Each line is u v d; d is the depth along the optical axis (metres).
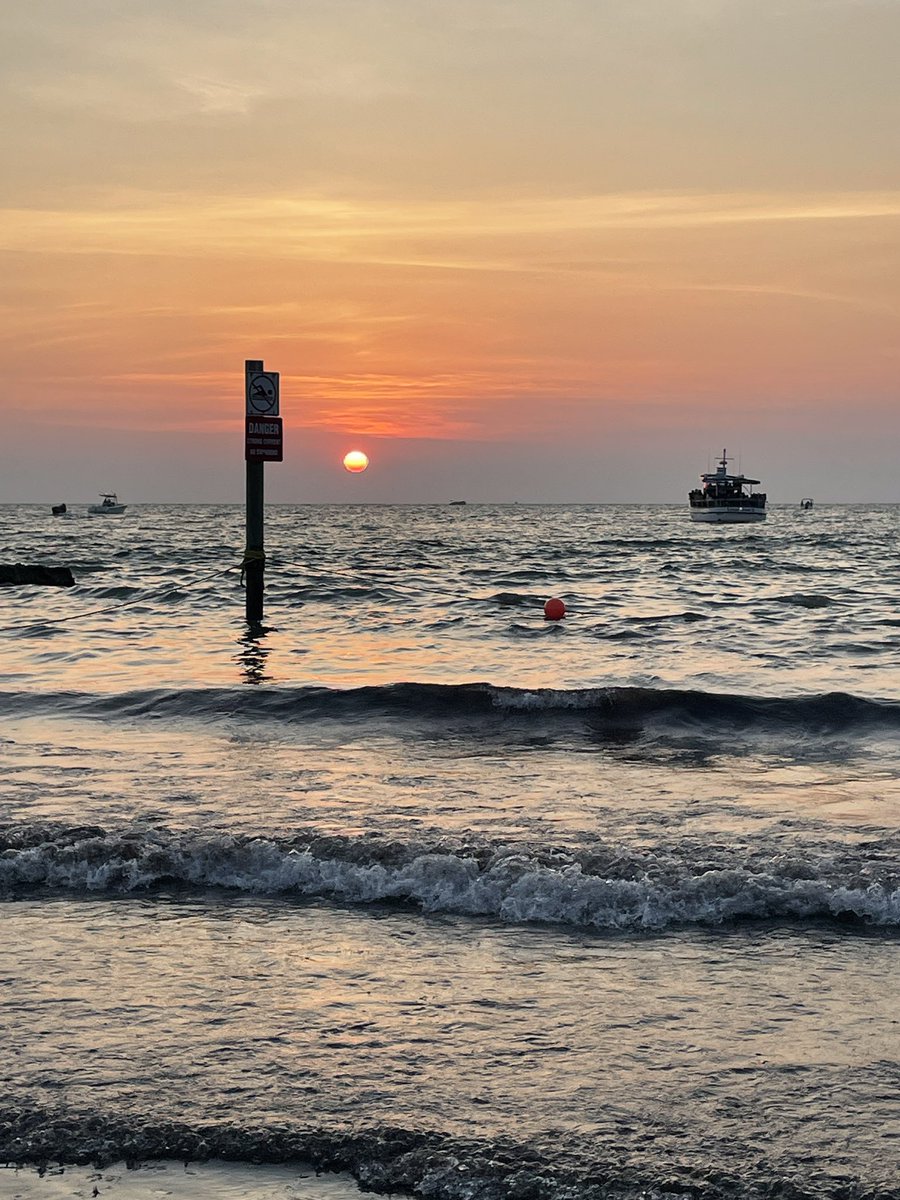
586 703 14.03
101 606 29.34
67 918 6.87
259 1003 5.64
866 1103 4.62
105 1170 4.28
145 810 9.15
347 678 17.34
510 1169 4.21
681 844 8.11
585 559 59.06
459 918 6.89
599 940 6.51
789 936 6.53
